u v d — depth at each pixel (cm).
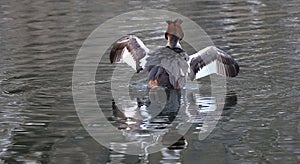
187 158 825
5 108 1046
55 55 1427
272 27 1678
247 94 1103
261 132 913
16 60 1383
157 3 2141
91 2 2219
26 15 1983
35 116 1004
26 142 895
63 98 1103
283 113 995
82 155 843
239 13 1909
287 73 1227
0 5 2194
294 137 889
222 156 829
